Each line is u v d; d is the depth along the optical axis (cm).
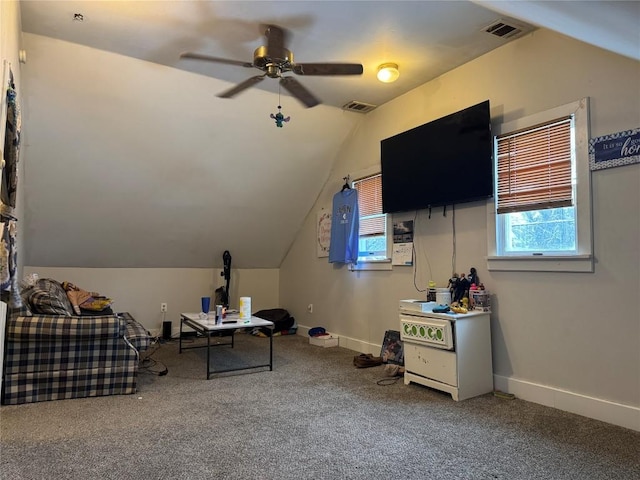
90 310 424
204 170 467
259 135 452
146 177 450
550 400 287
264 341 536
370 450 219
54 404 290
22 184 386
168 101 388
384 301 438
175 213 507
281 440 231
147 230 514
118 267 552
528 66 310
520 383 305
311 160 509
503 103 326
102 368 311
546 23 193
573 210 284
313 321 564
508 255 318
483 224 338
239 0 263
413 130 388
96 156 412
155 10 275
